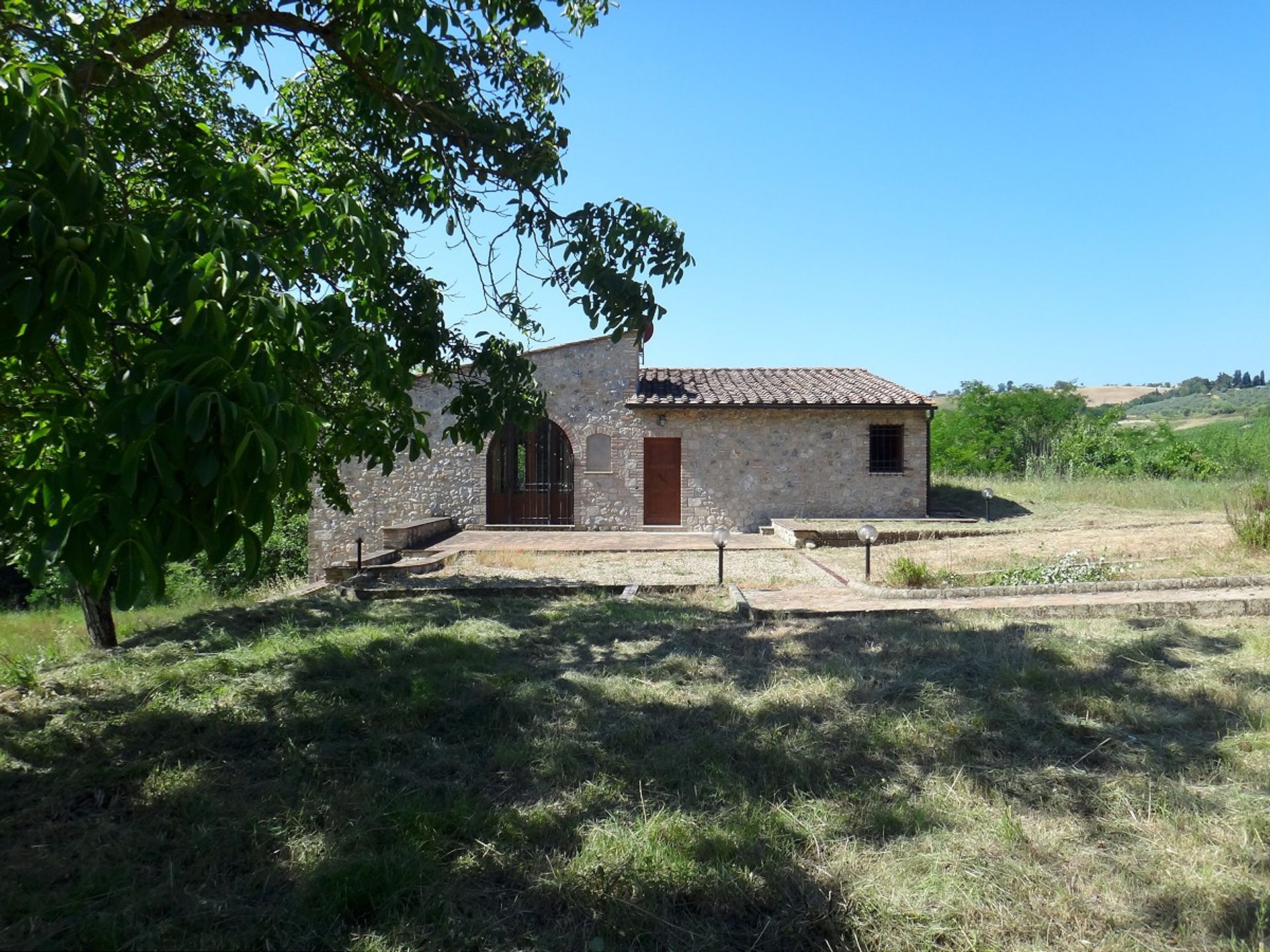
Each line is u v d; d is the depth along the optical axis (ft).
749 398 64.34
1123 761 13.42
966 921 9.27
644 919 9.50
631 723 15.87
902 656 20.31
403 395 17.13
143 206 16.80
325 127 22.86
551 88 23.68
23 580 57.41
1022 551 41.24
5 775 13.98
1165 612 24.73
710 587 35.06
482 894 10.21
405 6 16.55
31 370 12.84
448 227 21.68
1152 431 101.30
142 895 10.03
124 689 18.86
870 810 11.90
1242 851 10.50
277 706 17.43
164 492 8.00
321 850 11.08
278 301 11.28
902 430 64.13
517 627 26.48
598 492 65.05
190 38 20.39
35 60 13.61
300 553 71.26
